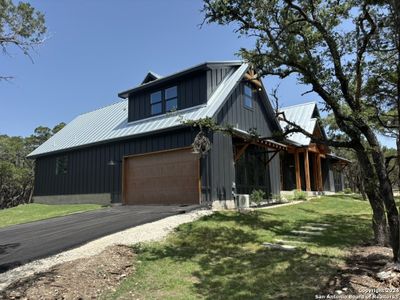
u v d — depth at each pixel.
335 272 6.19
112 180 17.36
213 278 6.07
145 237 8.70
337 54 7.40
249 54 8.53
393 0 5.91
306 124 22.22
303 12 7.73
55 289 5.36
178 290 5.53
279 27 8.17
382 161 6.63
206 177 13.48
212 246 8.27
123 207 15.04
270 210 14.06
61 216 13.45
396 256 6.08
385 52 7.87
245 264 6.86
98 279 5.88
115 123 19.64
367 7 7.00
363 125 6.89
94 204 17.73
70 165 20.30
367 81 7.98
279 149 17.81
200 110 14.51
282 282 5.75
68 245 8.05
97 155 18.52
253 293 5.32
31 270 6.37
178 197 14.30
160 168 15.20
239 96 16.36
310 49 7.94
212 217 11.35
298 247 8.16
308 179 21.33
